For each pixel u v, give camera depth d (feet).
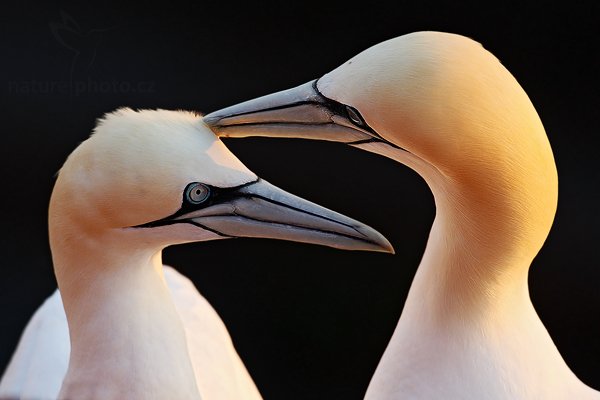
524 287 34.32
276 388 53.57
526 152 31.17
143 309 32.09
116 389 32.27
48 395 40.55
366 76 31.50
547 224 32.68
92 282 32.01
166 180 30.63
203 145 31.27
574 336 54.19
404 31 62.34
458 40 31.32
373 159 59.57
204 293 56.75
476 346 34.06
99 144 30.73
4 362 53.52
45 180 58.03
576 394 34.96
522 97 31.32
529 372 34.27
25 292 55.36
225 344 42.57
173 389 32.12
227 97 60.23
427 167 32.65
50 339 42.16
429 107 30.60
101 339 32.19
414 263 57.62
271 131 33.73
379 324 55.77
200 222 31.73
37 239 56.70
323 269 57.72
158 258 32.96
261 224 32.04
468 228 32.71
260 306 56.39
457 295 33.88
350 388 53.62
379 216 57.93
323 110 32.96
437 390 34.63
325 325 55.77
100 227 31.27
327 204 58.59
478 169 31.22
